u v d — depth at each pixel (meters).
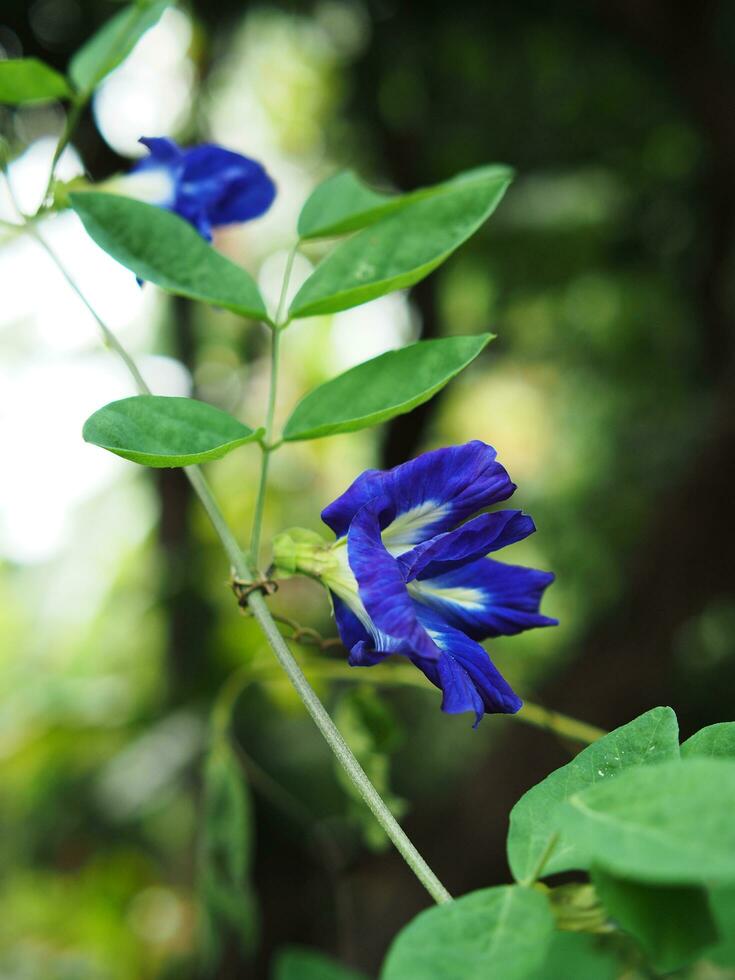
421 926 0.16
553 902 0.17
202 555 0.81
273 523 0.95
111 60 0.25
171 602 0.78
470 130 0.81
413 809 0.74
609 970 0.17
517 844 0.17
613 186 0.84
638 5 0.71
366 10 0.76
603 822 0.15
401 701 0.77
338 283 0.23
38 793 0.81
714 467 0.74
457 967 0.15
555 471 1.04
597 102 0.79
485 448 0.20
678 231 0.87
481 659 0.20
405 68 0.79
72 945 0.87
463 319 0.96
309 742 0.71
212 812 0.33
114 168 0.49
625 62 0.76
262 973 0.65
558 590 0.94
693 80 0.74
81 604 1.00
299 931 0.66
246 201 0.27
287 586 0.75
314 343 0.92
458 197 0.23
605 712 0.75
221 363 0.88
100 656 0.86
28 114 0.46
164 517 0.81
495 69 0.78
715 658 0.86
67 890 0.88
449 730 0.79
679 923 0.16
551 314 0.96
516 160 0.82
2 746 0.78
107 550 1.01
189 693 0.77
